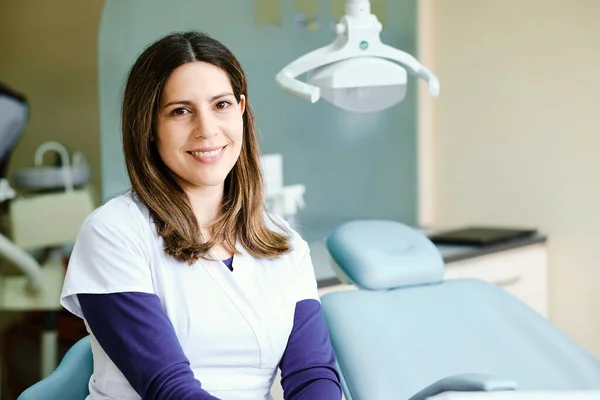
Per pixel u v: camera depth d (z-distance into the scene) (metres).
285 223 2.08
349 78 2.31
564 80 3.59
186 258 1.82
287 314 1.92
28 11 3.04
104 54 3.11
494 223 3.86
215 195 1.93
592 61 3.51
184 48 1.83
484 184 3.87
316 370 1.90
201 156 1.83
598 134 3.52
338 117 3.82
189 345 1.82
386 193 3.97
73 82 3.11
